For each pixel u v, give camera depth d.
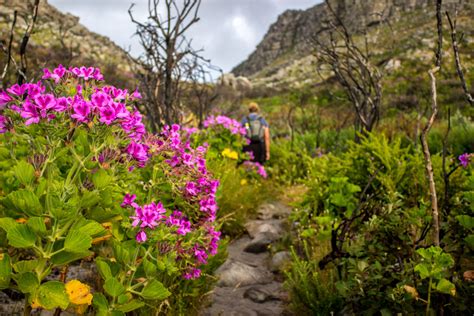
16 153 2.28
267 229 5.36
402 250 2.78
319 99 26.50
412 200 4.08
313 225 4.63
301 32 125.88
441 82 24.30
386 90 26.45
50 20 28.44
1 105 1.91
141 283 2.03
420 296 2.48
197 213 2.69
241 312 3.45
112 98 2.03
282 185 8.28
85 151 1.96
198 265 2.71
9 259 1.71
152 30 5.25
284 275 4.17
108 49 29.94
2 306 2.45
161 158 2.45
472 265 2.79
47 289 1.71
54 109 1.81
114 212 2.09
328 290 3.25
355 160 5.05
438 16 2.56
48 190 1.78
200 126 7.09
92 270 3.03
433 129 9.05
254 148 7.81
